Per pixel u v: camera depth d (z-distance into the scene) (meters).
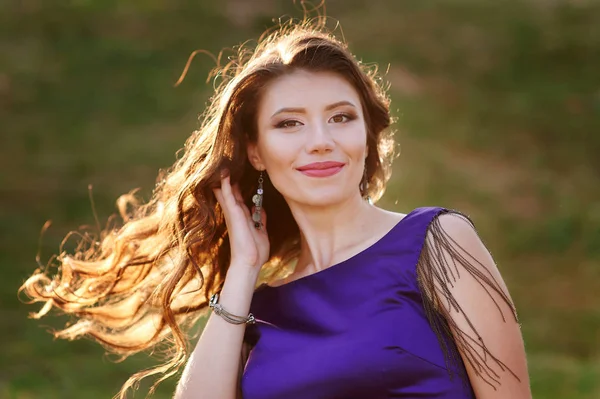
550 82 18.16
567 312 12.05
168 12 19.12
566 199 14.99
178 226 3.62
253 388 3.23
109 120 16.14
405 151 15.63
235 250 3.51
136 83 17.12
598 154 16.20
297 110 3.29
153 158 14.99
